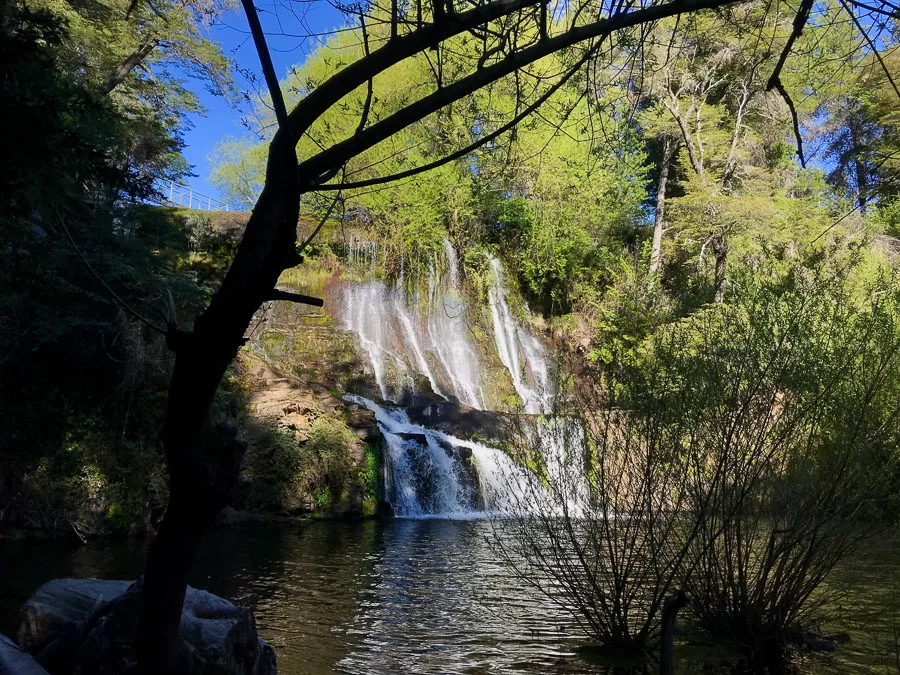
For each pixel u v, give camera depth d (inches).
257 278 101.9
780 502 252.2
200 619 173.6
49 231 534.6
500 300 1224.8
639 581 254.7
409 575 409.1
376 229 1140.5
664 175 1280.8
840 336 272.5
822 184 1111.0
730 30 184.5
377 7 136.6
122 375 627.2
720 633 259.8
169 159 861.2
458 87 117.4
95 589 203.2
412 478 775.7
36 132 201.3
